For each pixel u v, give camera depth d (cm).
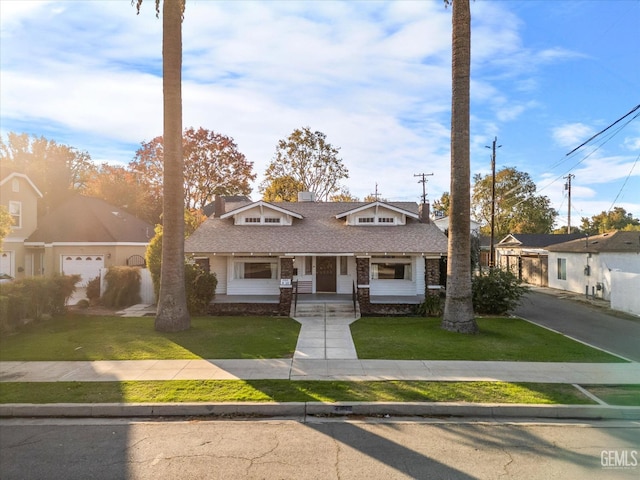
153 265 1891
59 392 752
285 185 4291
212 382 807
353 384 799
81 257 2441
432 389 770
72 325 1415
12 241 2364
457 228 1358
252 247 1828
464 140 1356
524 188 5300
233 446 564
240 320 1566
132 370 892
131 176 3944
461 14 1340
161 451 550
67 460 525
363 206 2072
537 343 1169
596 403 702
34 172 4062
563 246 2770
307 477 479
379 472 492
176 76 1308
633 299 1781
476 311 1731
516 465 511
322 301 1789
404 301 1750
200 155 4209
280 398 721
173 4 1288
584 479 478
